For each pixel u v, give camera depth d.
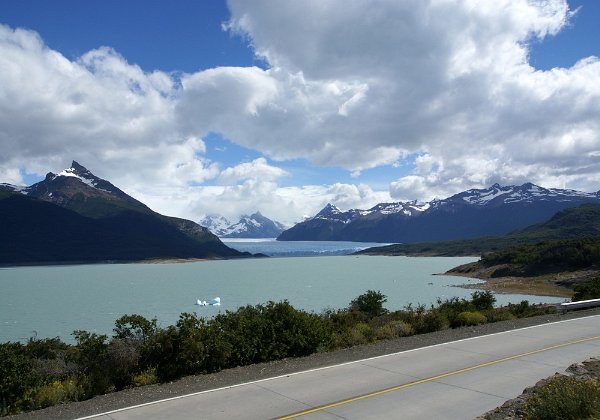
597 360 10.98
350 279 109.31
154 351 12.54
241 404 9.23
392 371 11.53
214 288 93.69
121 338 13.12
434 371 11.39
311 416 8.43
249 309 16.33
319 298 67.62
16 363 11.11
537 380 10.36
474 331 17.66
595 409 6.68
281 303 16.16
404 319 20.95
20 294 85.81
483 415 8.00
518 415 7.57
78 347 12.91
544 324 18.61
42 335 40.56
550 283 76.62
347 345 16.47
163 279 124.56
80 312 58.81
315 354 14.65
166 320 47.56
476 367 11.66
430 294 70.62
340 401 9.25
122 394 10.77
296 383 10.72
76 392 11.12
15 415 9.73
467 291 74.88
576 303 23.39
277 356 14.16
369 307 25.19
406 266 167.50
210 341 13.02
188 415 8.66
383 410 8.66
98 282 116.12
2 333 42.47
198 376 12.29
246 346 13.70
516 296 65.81
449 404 8.92
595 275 72.81
